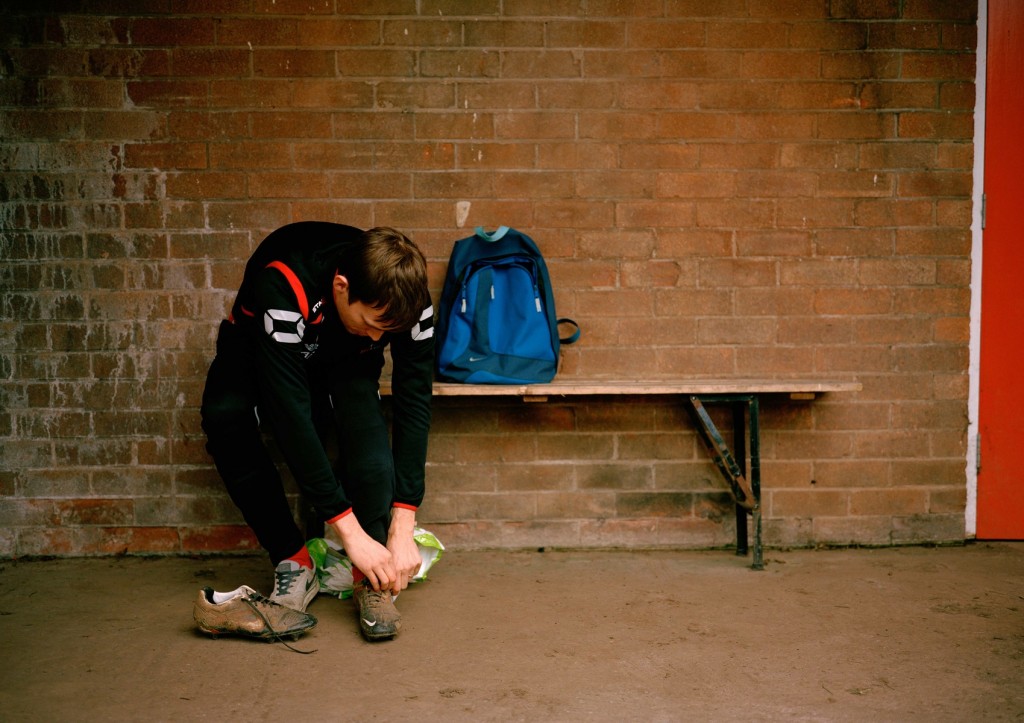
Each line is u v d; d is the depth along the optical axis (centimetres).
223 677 207
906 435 317
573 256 310
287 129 304
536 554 310
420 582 279
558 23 305
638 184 310
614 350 312
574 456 313
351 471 231
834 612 251
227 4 300
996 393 318
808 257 313
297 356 211
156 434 306
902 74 310
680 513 316
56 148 300
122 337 304
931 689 201
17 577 286
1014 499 320
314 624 232
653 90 308
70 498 306
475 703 194
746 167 311
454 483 312
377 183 306
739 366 314
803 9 307
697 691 200
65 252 302
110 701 195
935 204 314
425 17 303
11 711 189
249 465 239
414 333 228
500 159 307
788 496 317
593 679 206
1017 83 311
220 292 305
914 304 315
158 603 261
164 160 302
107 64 299
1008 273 315
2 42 297
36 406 304
